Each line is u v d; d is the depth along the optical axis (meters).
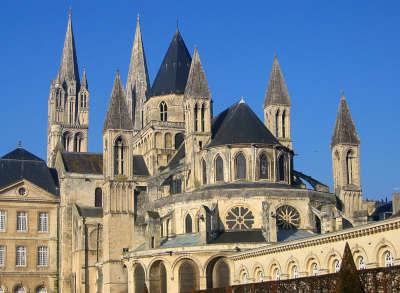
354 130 134.25
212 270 108.88
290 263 94.00
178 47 171.38
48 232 149.62
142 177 152.25
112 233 129.75
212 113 152.62
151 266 112.81
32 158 157.62
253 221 114.69
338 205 128.88
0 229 147.00
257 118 126.62
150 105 168.62
